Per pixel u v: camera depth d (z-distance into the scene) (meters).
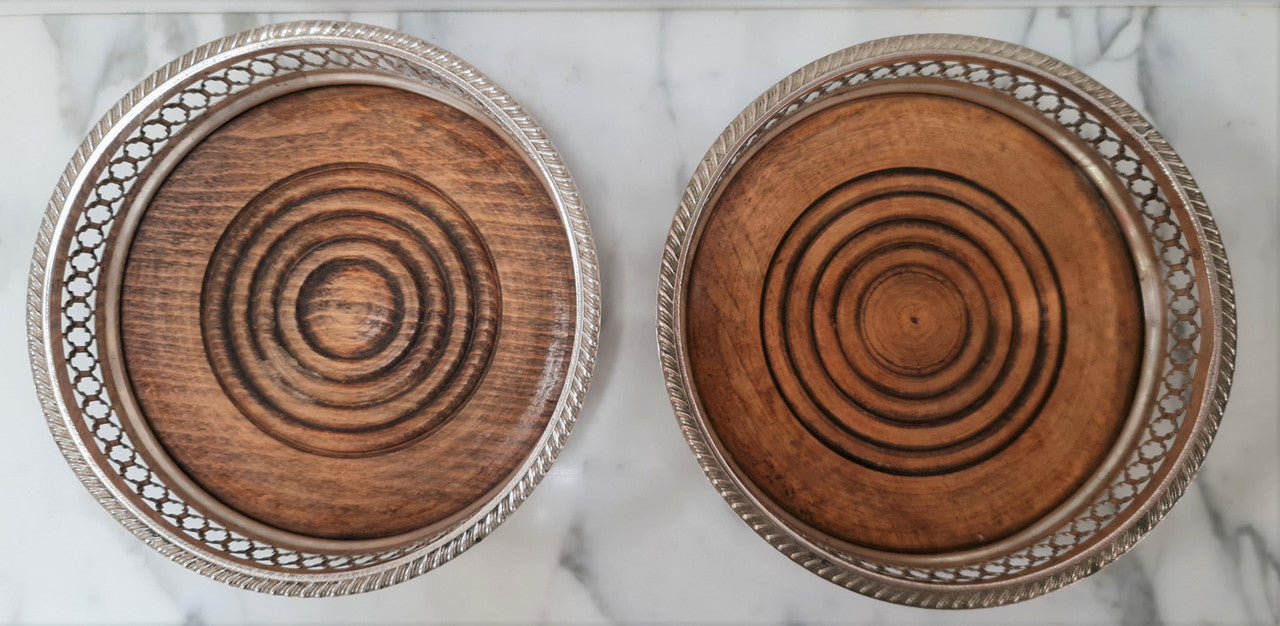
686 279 0.22
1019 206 0.23
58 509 0.25
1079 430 0.23
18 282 0.25
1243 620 0.24
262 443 0.23
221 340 0.23
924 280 0.23
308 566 0.22
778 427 0.22
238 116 0.23
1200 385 0.21
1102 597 0.24
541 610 0.24
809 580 0.24
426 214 0.23
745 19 0.24
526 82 0.24
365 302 0.23
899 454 0.23
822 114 0.23
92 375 0.22
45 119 0.25
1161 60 0.25
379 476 0.23
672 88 0.24
